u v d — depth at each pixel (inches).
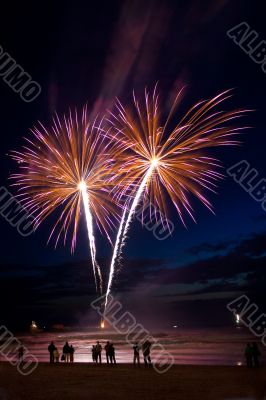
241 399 619.2
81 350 1892.2
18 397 669.3
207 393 668.7
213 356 1391.5
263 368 912.9
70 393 697.0
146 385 753.0
